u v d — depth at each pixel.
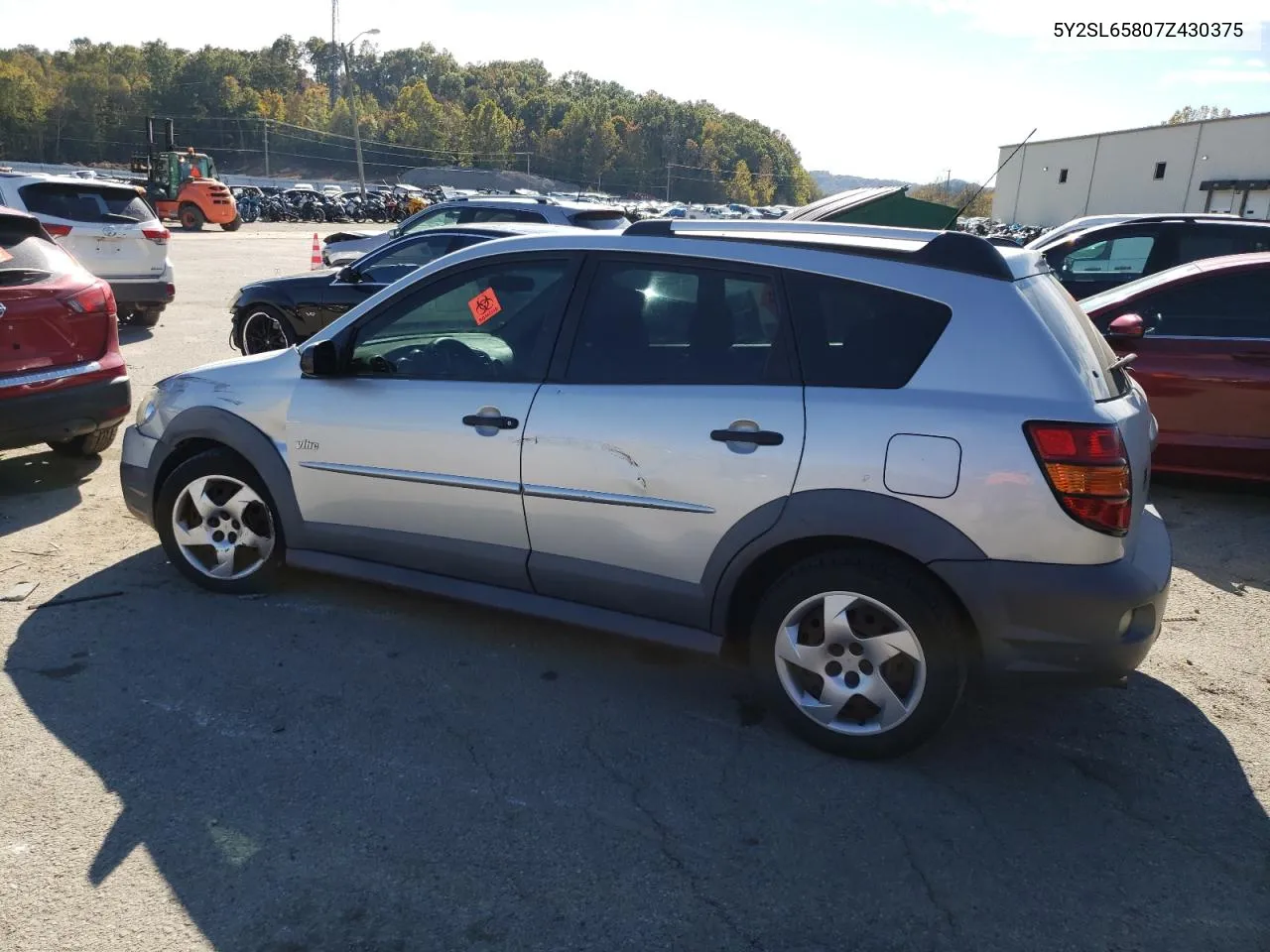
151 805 2.85
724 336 3.28
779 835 2.80
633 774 3.09
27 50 170.38
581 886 2.58
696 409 3.23
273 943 2.35
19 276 5.43
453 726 3.34
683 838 2.78
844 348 3.10
